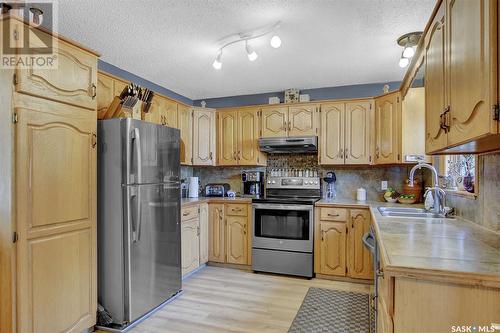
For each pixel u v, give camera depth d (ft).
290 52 9.27
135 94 8.64
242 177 14.02
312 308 8.79
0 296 5.74
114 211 7.72
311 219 11.36
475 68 3.32
